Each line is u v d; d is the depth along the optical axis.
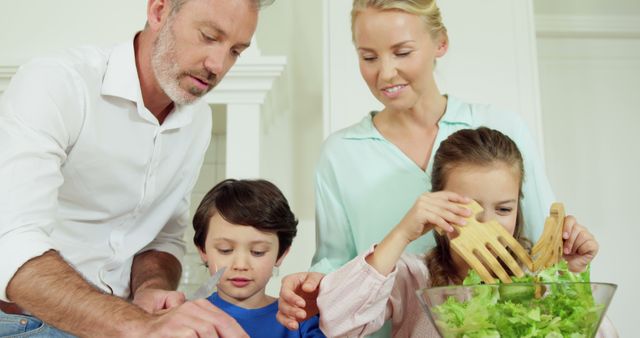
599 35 2.86
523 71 2.16
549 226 0.90
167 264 1.40
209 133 1.45
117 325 0.87
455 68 2.15
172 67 1.16
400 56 1.24
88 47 1.25
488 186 1.08
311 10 2.65
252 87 2.06
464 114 1.36
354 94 2.07
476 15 2.19
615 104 2.82
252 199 1.27
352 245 1.39
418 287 1.16
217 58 1.13
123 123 1.23
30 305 0.92
